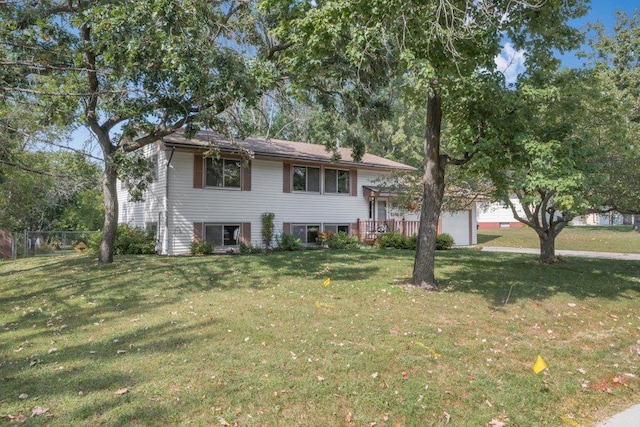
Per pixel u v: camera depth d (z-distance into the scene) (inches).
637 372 205.8
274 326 243.9
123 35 322.3
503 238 1075.3
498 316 280.8
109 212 485.4
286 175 732.0
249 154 522.3
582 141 309.0
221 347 208.4
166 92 379.9
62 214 1044.5
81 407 147.6
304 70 334.3
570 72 351.3
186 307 289.7
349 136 611.2
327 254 579.2
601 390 185.0
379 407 155.7
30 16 355.6
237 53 406.9
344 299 313.0
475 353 212.5
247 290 344.8
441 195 358.9
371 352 205.2
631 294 366.3
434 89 305.9
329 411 151.3
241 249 649.6
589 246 868.6
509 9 301.0
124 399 153.9
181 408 148.6
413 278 361.1
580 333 259.0
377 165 832.9
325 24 280.2
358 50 280.5
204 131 680.4
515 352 219.0
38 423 137.6
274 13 446.9
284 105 558.3
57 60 350.6
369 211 850.8
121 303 307.7
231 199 674.8
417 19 265.6
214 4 444.1
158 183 648.4
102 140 468.8
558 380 189.9
